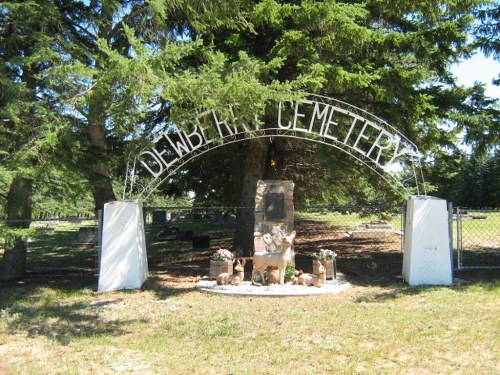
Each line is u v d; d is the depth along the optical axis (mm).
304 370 4867
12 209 9781
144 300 8305
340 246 16938
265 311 7312
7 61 8359
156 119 11641
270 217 10297
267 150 13531
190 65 10312
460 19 11039
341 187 18672
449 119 11672
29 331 6430
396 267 11797
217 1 8750
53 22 8859
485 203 46656
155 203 34469
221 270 9586
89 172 9008
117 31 10438
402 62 11281
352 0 11008
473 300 7758
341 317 6855
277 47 9867
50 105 8469
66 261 14531
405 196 9852
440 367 4863
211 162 15055
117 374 4855
